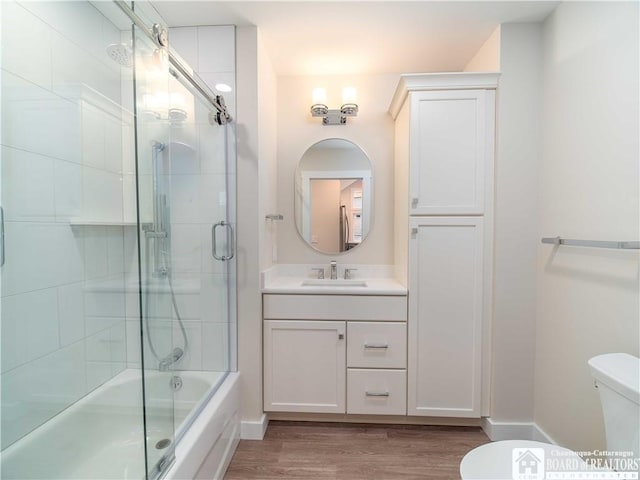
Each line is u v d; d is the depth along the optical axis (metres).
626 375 1.03
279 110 2.35
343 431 1.88
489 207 1.79
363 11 1.64
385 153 2.34
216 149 1.78
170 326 1.54
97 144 1.58
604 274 1.30
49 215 1.35
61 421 1.40
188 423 1.37
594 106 1.36
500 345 1.78
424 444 1.77
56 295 1.39
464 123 1.78
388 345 1.85
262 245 1.91
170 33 1.80
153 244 1.53
